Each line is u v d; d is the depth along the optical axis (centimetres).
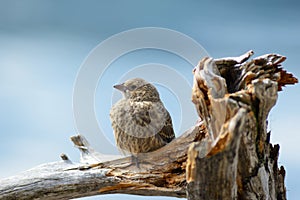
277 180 838
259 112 754
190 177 711
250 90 751
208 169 698
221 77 786
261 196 774
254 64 812
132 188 907
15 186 896
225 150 683
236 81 820
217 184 705
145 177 898
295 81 849
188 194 724
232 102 723
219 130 741
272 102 754
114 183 904
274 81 782
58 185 900
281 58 817
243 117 678
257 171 770
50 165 926
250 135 751
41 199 903
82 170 916
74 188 904
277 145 834
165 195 909
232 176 706
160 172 892
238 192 769
